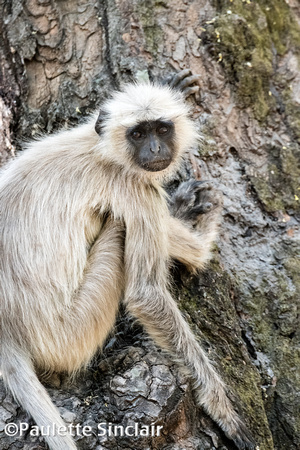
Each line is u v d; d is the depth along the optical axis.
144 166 6.22
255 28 8.09
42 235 5.88
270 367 6.79
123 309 6.72
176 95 6.95
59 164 6.19
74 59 7.61
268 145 7.66
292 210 7.48
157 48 7.54
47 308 5.83
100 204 6.19
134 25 7.54
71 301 5.93
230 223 7.28
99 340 6.11
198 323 6.62
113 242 6.18
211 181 7.29
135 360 5.98
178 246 6.59
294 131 7.82
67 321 5.89
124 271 6.20
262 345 6.89
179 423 5.71
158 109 6.33
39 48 7.62
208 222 7.07
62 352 5.92
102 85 7.45
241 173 7.50
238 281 7.04
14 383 5.59
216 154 7.43
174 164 6.67
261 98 7.79
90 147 6.31
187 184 7.18
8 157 7.45
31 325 5.82
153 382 5.75
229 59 7.69
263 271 7.11
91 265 6.09
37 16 7.65
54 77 7.62
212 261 6.98
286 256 7.23
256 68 7.76
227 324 6.67
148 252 6.17
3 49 7.66
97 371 6.09
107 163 6.27
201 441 5.80
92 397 5.86
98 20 7.64
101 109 6.38
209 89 7.62
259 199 7.40
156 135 6.33
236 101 7.68
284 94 8.02
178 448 5.61
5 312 5.80
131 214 6.18
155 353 6.11
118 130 6.24
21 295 5.81
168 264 6.59
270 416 6.71
